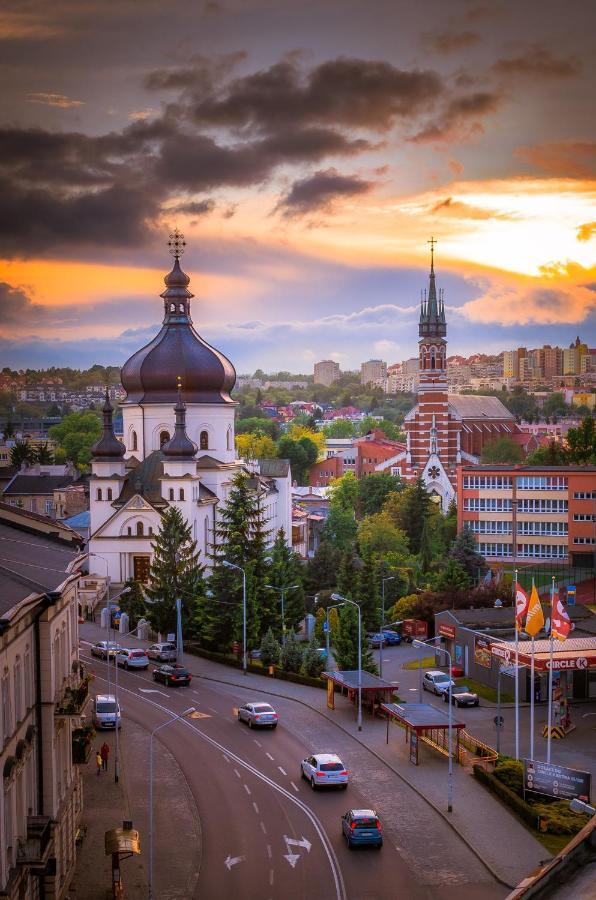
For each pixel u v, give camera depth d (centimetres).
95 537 15575
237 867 6381
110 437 16162
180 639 12444
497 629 11625
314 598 15612
